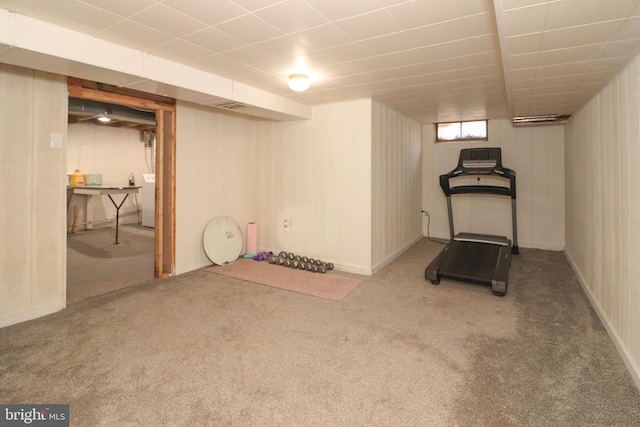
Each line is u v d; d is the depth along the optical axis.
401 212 5.26
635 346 2.04
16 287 2.78
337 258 4.45
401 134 5.17
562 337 2.54
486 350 2.36
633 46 2.15
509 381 2.00
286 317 2.92
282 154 4.87
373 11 1.94
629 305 2.17
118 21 2.09
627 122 2.34
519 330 2.66
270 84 3.50
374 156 4.24
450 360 2.23
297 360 2.24
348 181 4.31
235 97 3.38
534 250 5.43
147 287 3.70
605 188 2.84
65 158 3.04
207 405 1.80
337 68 2.96
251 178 5.18
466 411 1.75
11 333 2.59
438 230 6.34
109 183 7.53
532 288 3.66
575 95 3.42
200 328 2.71
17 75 2.73
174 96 3.23
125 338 2.53
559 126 5.29
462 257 4.27
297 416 1.72
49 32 2.12
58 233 3.02
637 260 2.06
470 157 5.29
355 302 3.28
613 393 1.88
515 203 5.09
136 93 3.62
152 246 5.76
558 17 1.81
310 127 4.58
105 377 2.04
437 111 4.94
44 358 2.24
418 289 3.64
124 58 2.49
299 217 4.76
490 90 3.67
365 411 1.75
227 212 4.82
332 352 2.34
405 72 3.05
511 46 2.22
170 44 2.46
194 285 3.78
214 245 4.51
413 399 1.85
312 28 2.17
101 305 3.17
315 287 3.71
